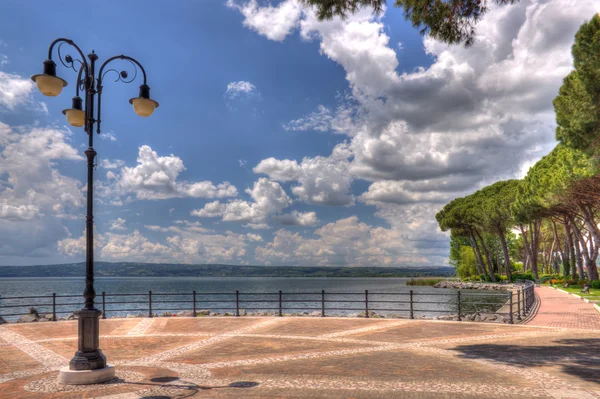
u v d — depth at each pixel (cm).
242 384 788
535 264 5966
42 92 854
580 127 1545
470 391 729
